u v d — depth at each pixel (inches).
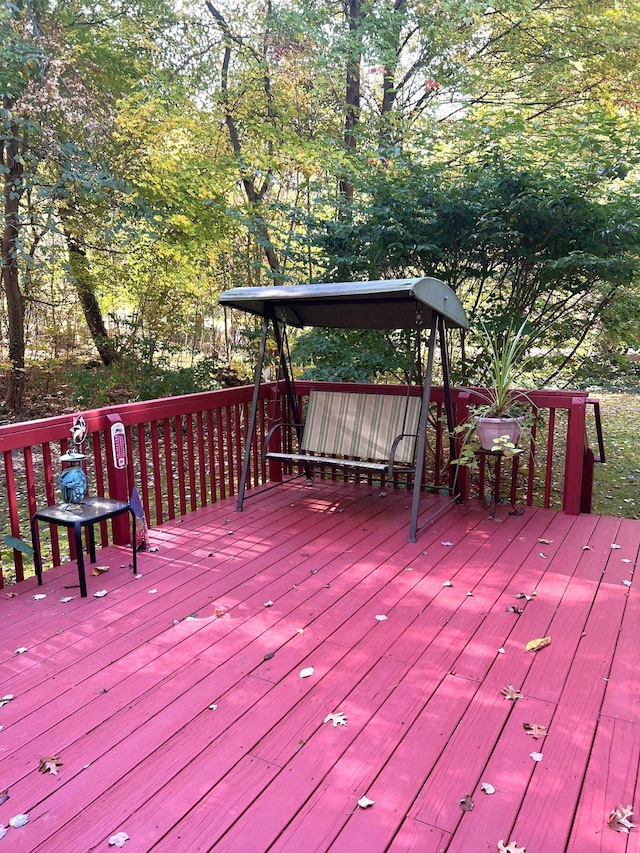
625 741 76.3
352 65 339.9
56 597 119.3
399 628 105.3
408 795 67.8
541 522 159.8
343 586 122.3
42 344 400.8
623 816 64.2
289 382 194.2
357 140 301.0
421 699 85.3
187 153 321.1
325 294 145.5
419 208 226.1
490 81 321.1
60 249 317.4
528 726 79.0
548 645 99.0
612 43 300.7
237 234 360.2
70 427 133.9
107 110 291.4
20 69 259.1
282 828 63.7
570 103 333.1
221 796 68.1
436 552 139.9
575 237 217.5
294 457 170.7
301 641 101.3
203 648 99.6
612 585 121.2
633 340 247.3
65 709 84.0
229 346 471.2
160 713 83.0
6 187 275.7
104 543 146.2
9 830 63.7
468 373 239.0
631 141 211.6
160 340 387.5
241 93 356.8
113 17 337.7
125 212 289.7
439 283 144.0
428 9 318.3
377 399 181.6
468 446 159.6
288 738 77.6
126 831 63.5
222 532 154.9
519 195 209.8
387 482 198.7
